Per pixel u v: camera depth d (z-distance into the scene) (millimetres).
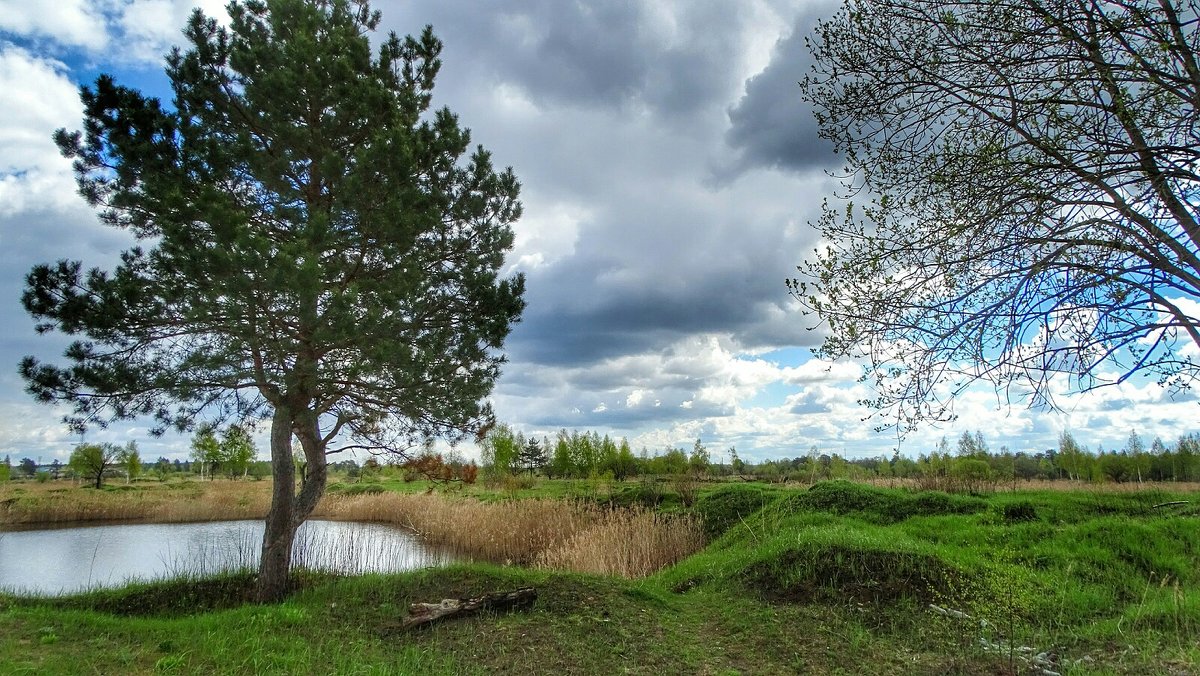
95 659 6391
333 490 39188
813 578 9445
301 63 10586
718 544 14828
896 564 9383
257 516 32062
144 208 10422
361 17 13234
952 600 8578
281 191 10695
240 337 9672
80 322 9586
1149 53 4914
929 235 5699
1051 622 7980
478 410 11562
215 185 10258
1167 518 11773
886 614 8344
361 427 12273
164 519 30031
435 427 11852
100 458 43781
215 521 30172
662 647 7617
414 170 11008
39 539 23391
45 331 9609
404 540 22234
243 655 6824
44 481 52719
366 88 10773
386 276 10898
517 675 6891
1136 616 7668
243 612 8602
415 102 12211
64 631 7320
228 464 49812
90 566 17766
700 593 10133
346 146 11328
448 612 8414
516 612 8633
